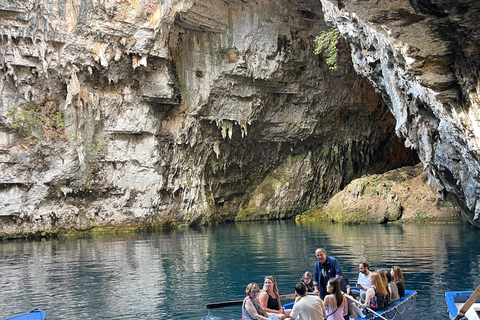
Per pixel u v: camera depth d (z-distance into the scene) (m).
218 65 29.58
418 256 15.84
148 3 26.06
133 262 16.52
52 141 26.55
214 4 27.78
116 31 26.05
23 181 25.91
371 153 37.44
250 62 29.64
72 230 27.59
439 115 14.22
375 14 5.73
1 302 11.25
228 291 11.73
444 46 6.34
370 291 8.88
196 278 13.41
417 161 39.06
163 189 29.98
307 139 35.25
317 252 8.89
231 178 34.44
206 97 29.86
